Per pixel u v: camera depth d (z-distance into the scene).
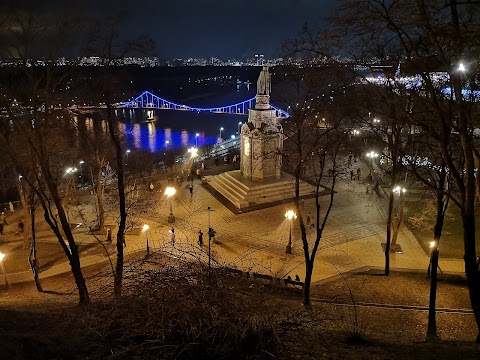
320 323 16.41
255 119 47.38
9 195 52.09
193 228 39.78
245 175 49.28
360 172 52.59
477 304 15.47
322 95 27.19
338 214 42.16
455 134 21.66
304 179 48.88
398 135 26.08
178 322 10.38
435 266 20.34
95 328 11.02
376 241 36.44
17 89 24.83
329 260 33.16
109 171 52.78
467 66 16.02
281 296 23.14
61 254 35.19
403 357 13.09
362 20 15.51
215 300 10.67
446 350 14.08
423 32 15.25
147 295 11.02
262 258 33.62
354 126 38.44
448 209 41.53
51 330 12.12
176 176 56.22
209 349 10.23
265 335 11.04
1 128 24.25
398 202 39.88
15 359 10.11
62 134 32.06
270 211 43.38
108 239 37.19
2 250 36.06
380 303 25.12
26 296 27.34
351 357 12.42
